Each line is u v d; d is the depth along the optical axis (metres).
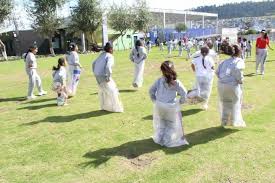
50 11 52.62
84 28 55.34
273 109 10.34
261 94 12.47
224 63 8.32
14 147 8.06
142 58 14.87
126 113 10.59
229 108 8.49
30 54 13.75
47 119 10.35
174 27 81.81
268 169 6.34
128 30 64.00
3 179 6.43
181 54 34.00
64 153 7.52
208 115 9.98
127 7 62.28
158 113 7.65
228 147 7.43
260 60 17.20
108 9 60.53
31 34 62.94
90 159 7.13
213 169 6.43
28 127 9.65
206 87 10.44
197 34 76.94
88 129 9.15
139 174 6.38
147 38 63.31
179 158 6.98
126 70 22.48
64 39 61.97
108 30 62.28
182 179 6.09
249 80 15.66
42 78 20.75
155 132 7.87
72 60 13.67
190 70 20.64
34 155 7.50
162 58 31.42
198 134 8.35
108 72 10.29
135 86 15.10
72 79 13.77
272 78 16.09
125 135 8.52
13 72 25.92
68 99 13.16
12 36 63.06
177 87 7.40
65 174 6.51
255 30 74.94
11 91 16.30
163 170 6.48
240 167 6.46
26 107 12.27
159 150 7.44
